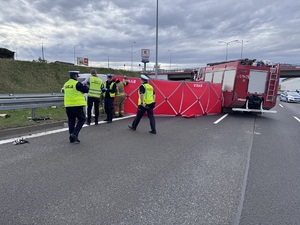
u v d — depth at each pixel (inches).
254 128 364.2
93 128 312.0
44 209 119.8
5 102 289.0
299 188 153.3
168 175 167.3
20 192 136.2
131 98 434.0
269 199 137.6
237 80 488.1
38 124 294.4
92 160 191.5
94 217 114.3
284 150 242.4
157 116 442.9
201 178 164.2
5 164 177.3
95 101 327.9
